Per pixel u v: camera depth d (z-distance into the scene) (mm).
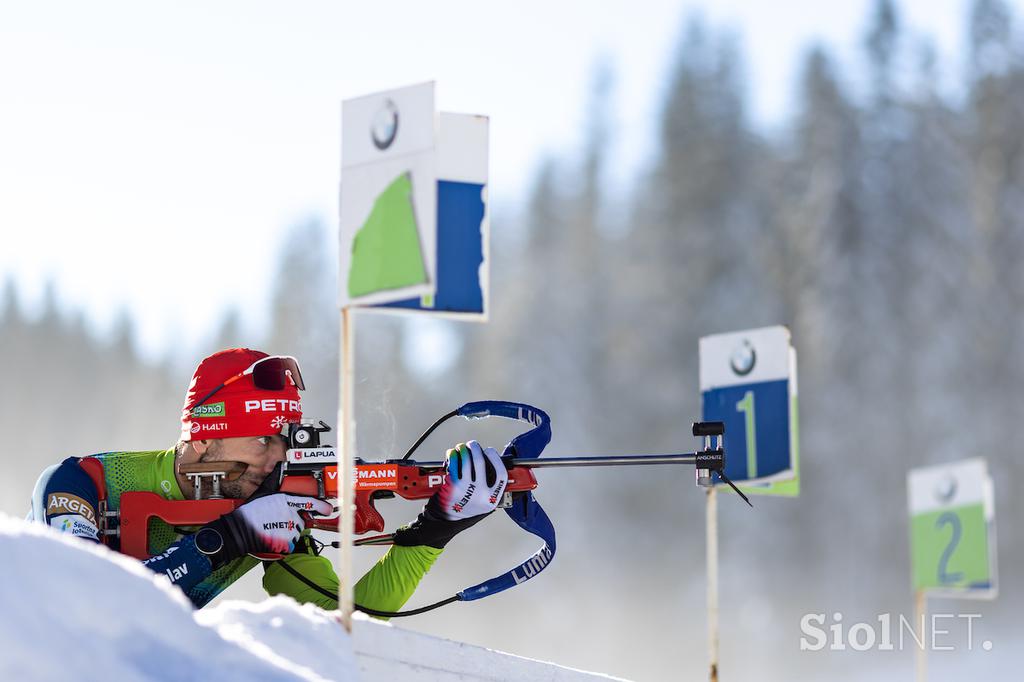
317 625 5418
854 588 59500
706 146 75000
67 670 4320
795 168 74000
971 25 77000
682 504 64000
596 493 65250
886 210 67375
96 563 4664
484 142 6250
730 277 71562
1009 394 64000
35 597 4414
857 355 63688
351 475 5664
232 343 102062
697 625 60719
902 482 61594
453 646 6082
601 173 83812
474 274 6137
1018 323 65375
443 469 7527
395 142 5625
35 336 118250
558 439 69000
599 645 61531
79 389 117125
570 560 63062
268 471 7562
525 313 75062
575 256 78688
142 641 4566
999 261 68438
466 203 6188
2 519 4707
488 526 62844
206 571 6871
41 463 115500
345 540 5668
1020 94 74500
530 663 6418
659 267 72688
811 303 66688
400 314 5969
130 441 115562
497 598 62250
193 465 7492
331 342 83812
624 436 68625
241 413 7391
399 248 5535
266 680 4699
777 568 60312
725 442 9883
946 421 62750
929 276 65750
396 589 7363
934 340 64250
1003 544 60750
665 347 70438
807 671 57625
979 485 13227
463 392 74062
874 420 62312
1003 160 73625
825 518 60969
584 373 71562
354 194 5742
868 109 70688
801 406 63562
